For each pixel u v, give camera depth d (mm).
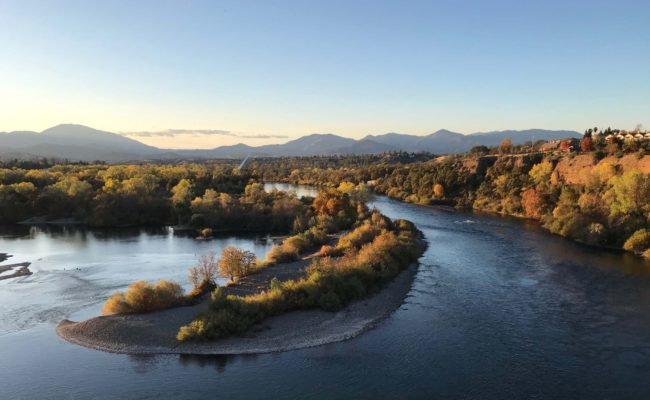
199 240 89125
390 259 57250
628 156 94750
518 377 30609
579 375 30734
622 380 29938
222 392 29312
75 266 66062
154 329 38875
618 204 76938
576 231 78562
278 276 52750
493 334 37969
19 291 53250
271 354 34875
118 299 43188
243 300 41125
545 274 56406
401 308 44844
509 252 69500
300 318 41625
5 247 81562
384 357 34062
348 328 39625
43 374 31984
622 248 69688
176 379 31141
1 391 29672
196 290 48531
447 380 30406
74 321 42938
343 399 28266
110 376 31625
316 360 33750
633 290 49031
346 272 49438
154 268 64250
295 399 28375
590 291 49000
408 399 28141
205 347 35875
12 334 39688
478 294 48938
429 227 94750
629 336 36906
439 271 58750
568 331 38250
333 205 98938
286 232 98375
